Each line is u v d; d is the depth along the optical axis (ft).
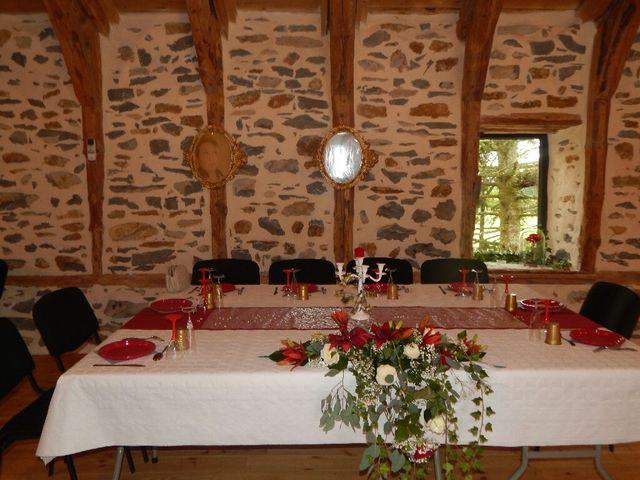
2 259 12.64
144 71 12.87
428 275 11.27
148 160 13.08
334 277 11.44
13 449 8.40
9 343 6.76
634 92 12.85
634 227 13.30
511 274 13.32
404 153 13.19
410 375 5.13
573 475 7.61
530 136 14.66
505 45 12.92
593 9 12.33
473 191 13.09
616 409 5.49
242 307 8.28
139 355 5.84
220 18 12.26
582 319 7.47
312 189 13.25
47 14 12.59
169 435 5.49
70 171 13.05
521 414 5.50
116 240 13.26
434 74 12.96
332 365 5.16
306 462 7.98
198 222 13.26
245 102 13.00
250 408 5.46
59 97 12.84
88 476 7.66
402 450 5.31
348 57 12.09
